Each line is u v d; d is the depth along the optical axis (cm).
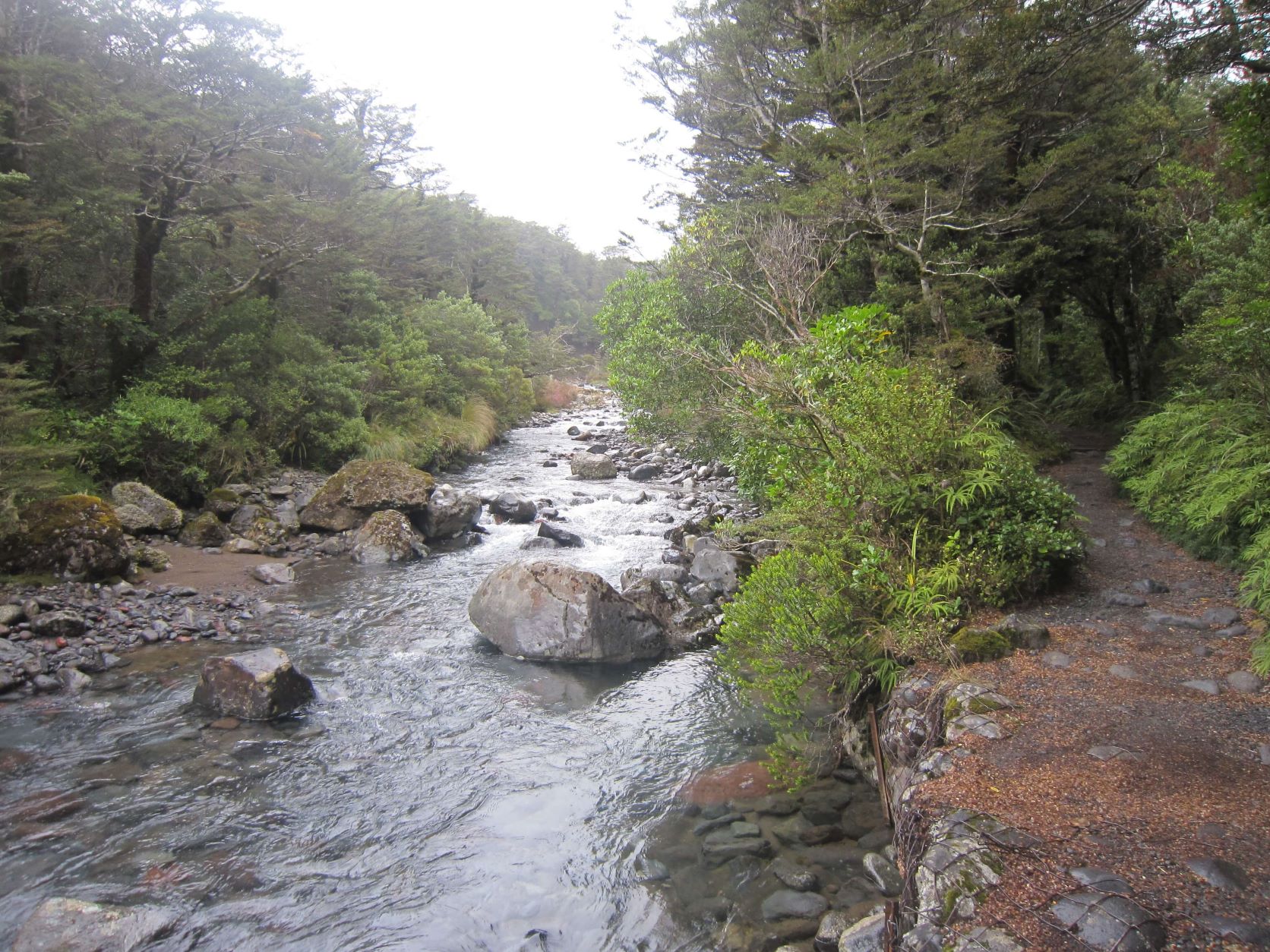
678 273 1440
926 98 1562
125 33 1942
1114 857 353
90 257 1730
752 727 706
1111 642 620
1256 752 441
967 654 593
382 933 442
